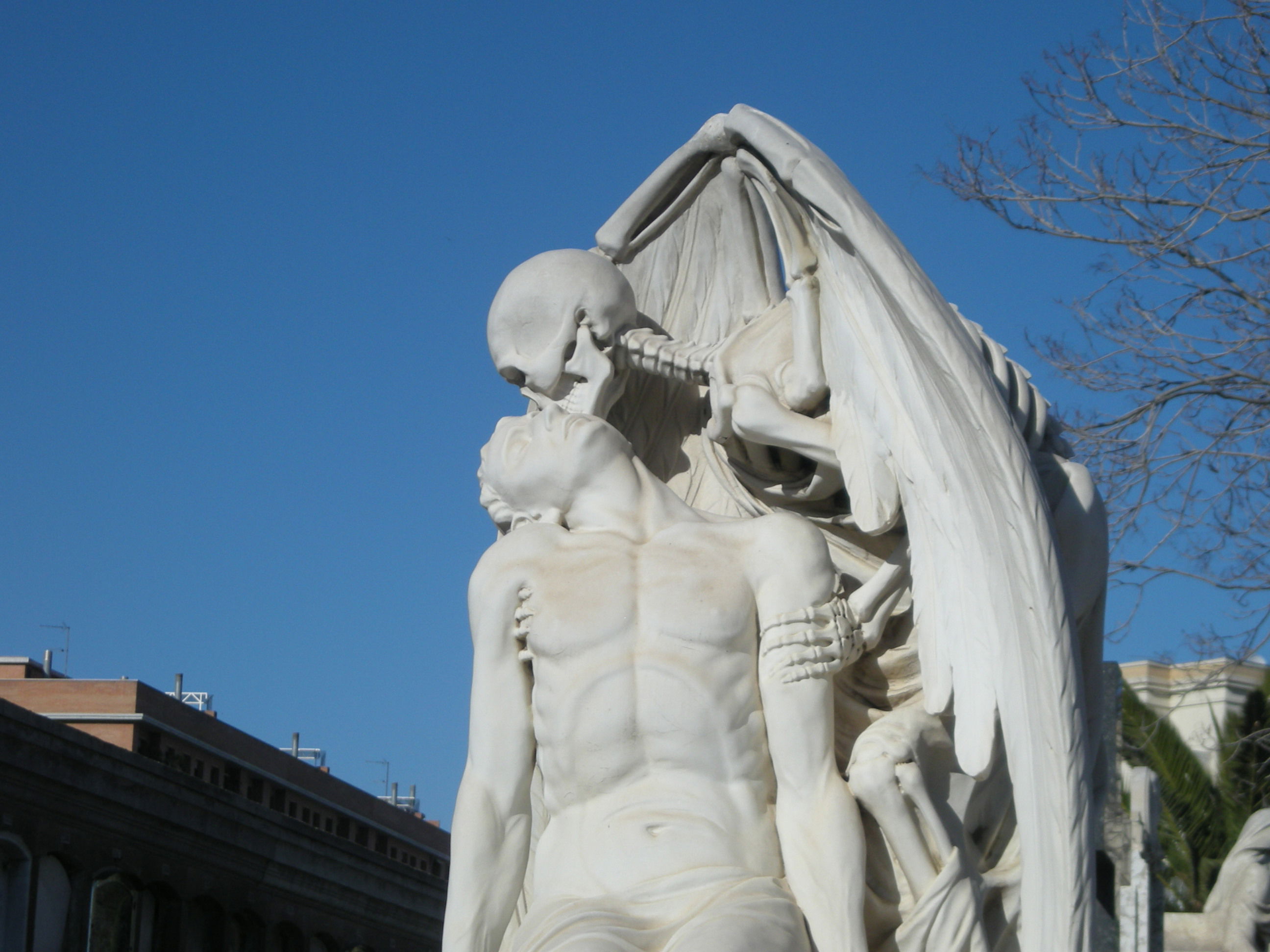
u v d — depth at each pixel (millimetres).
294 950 18781
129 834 16016
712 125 4609
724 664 3883
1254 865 5770
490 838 3975
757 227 4715
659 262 4883
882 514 4008
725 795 3818
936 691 3807
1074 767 3564
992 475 3713
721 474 4625
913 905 3787
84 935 15445
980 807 3943
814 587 3941
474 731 4031
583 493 4145
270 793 21609
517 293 4539
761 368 4383
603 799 3859
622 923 3559
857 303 4113
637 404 4789
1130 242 8531
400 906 20859
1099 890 4684
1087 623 4184
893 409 3990
